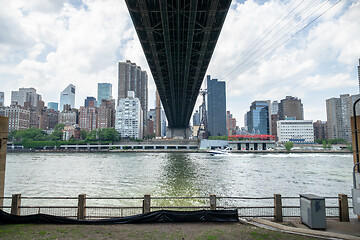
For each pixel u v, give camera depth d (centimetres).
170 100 10844
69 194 3089
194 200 2641
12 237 959
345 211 1227
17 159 10006
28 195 3042
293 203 2577
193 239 956
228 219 1199
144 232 1038
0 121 1404
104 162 8344
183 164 7450
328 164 7531
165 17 3475
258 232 1038
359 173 1226
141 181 4119
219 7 3362
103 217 1270
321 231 1019
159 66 5734
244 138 19012
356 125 1259
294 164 7519
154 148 18738
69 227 1105
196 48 4803
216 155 12412
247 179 4359
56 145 18638
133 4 3359
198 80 7175
